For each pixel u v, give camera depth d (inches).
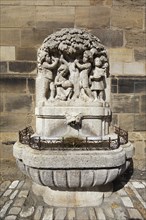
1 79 177.8
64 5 176.2
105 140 142.6
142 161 181.2
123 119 179.3
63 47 145.1
